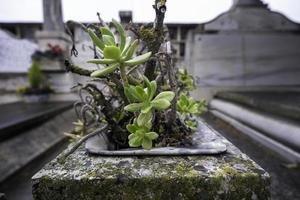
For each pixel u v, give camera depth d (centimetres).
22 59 276
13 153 113
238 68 200
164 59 35
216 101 179
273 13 201
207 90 196
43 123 159
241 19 199
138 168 25
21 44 277
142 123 27
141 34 34
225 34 198
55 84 250
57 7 263
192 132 38
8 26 339
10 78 262
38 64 248
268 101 124
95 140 34
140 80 36
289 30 204
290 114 103
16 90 253
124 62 27
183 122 35
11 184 92
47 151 130
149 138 28
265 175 24
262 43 202
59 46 255
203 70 196
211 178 24
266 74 204
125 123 35
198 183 24
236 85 200
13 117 145
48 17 262
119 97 38
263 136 110
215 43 197
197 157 28
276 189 68
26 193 85
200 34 196
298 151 91
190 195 24
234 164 26
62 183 24
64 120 184
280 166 84
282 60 205
